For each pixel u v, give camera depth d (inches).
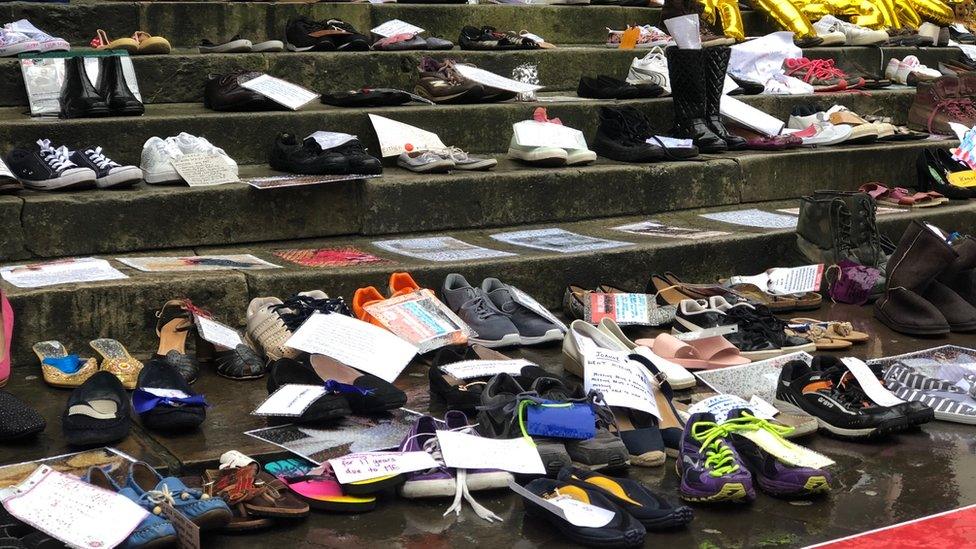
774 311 308.2
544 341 268.2
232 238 297.3
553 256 298.4
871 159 408.8
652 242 317.7
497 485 191.0
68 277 254.4
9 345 229.0
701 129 388.2
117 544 161.2
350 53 374.0
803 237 332.8
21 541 160.7
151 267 267.7
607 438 201.9
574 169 346.3
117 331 250.2
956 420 236.1
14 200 269.3
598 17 466.0
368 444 205.9
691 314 270.5
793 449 195.8
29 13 354.9
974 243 303.3
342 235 313.4
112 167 285.4
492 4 445.4
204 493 177.2
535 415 199.5
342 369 230.7
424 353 253.0
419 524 180.4
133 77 331.3
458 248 305.9
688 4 477.1
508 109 369.7
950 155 401.7
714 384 245.4
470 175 328.5
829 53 502.6
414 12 422.3
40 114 318.0
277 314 245.1
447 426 206.7
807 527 183.9
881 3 560.1
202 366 248.8
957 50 550.9
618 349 242.7
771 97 435.5
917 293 298.4
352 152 315.6
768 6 510.9
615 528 173.9
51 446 199.5
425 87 368.8
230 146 328.2
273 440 206.1
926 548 176.7
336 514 183.2
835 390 231.8
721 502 192.2
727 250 327.0
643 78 409.1
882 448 221.6
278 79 345.4
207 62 353.1
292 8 393.4
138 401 206.7
